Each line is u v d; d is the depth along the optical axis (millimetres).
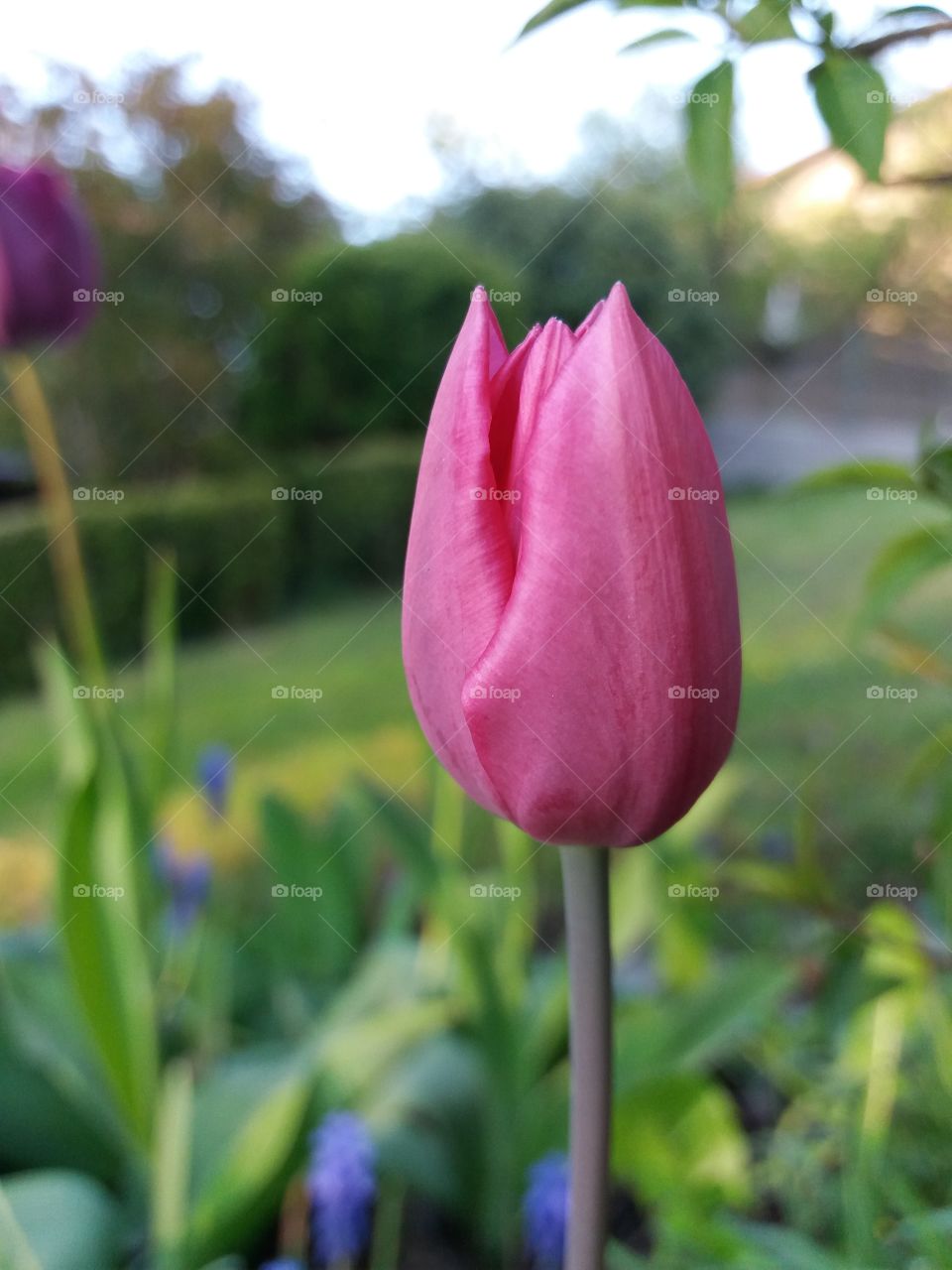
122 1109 291
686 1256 214
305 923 393
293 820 395
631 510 105
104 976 279
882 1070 221
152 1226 298
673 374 108
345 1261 312
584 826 113
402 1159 308
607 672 107
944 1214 171
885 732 606
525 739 111
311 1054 315
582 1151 117
